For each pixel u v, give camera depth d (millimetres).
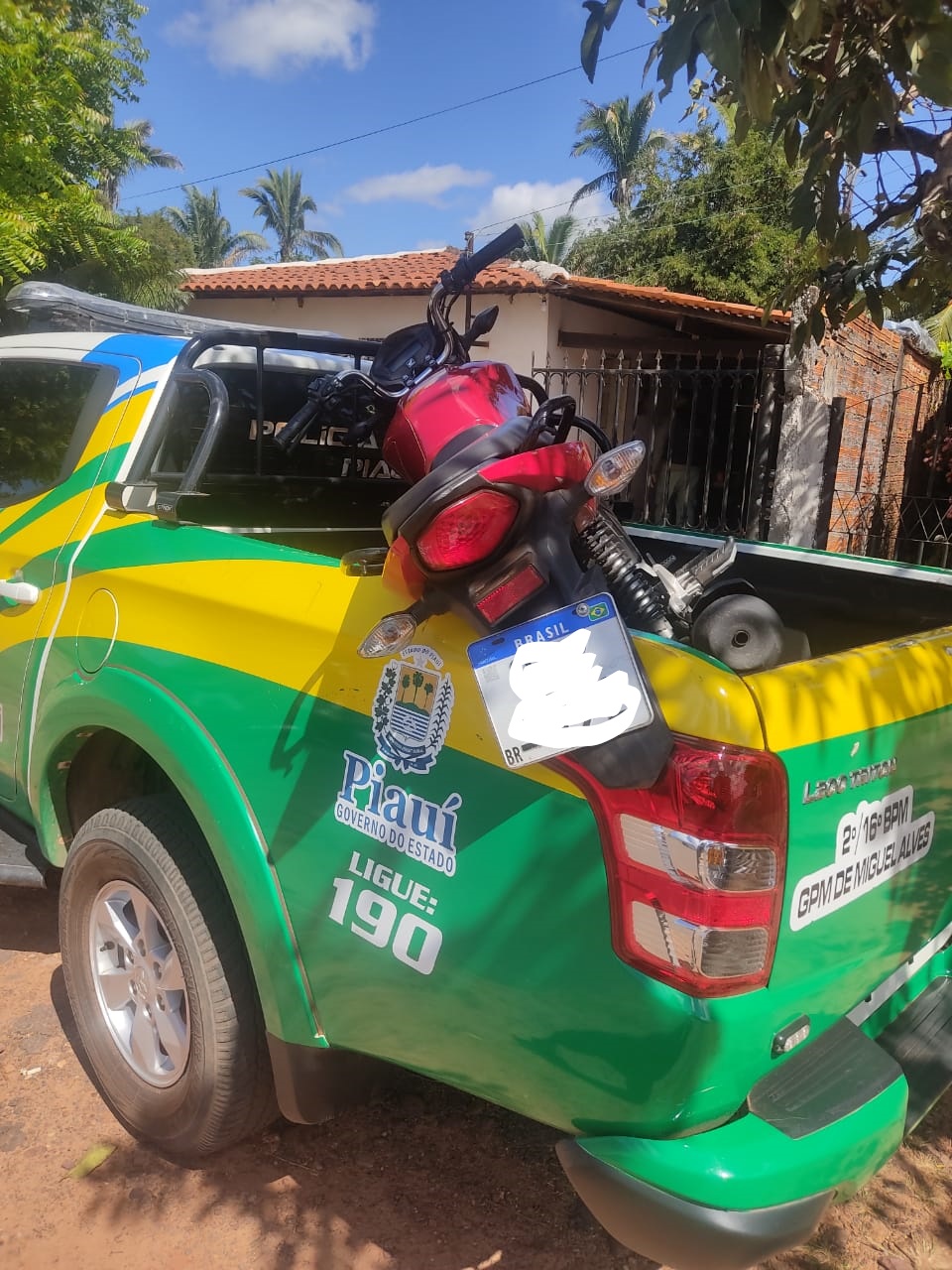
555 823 1620
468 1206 2359
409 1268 2176
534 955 1651
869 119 2482
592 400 11508
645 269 19250
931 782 2021
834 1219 2387
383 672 1881
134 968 2531
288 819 2018
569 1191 2412
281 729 2041
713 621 1840
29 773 2785
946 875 2180
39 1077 2787
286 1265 2180
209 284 12758
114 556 2562
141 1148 2531
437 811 1771
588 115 32125
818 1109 1611
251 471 3326
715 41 2010
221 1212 2322
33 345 3238
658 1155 1545
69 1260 2178
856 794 1767
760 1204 1505
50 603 2730
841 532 8562
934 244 3160
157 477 2762
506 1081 1760
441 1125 2646
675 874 1512
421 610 1748
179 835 2322
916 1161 2613
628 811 1545
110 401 2848
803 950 1691
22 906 3762
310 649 2016
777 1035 1654
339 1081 2160
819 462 7617
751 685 1587
